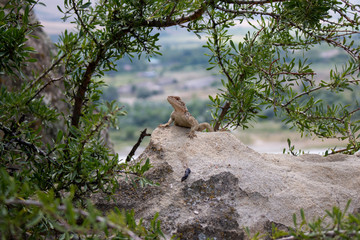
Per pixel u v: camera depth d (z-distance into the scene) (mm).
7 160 4277
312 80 5859
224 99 6117
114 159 4219
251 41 6152
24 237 3838
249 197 4559
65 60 5277
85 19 5062
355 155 5773
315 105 5988
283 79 6086
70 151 4266
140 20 5090
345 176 5102
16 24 4441
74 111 5500
